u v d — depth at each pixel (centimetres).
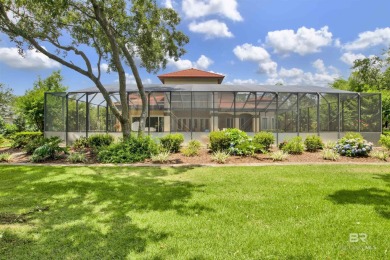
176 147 1270
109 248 344
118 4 1220
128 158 1053
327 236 377
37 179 756
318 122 1584
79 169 908
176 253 329
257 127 1889
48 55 1099
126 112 1225
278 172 834
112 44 1134
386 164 980
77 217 456
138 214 469
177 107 1941
